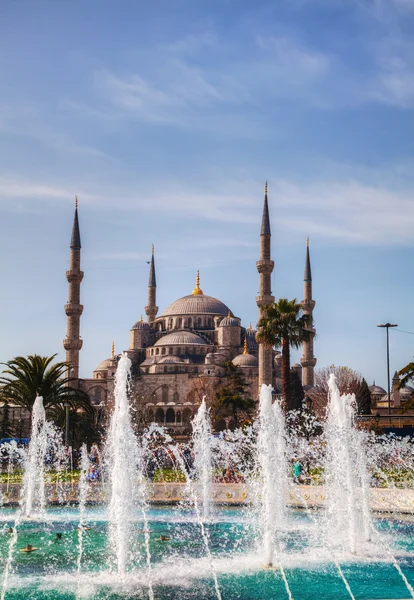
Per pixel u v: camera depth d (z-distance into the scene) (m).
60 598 16.25
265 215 120.06
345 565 19.39
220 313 163.12
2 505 30.42
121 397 21.61
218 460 45.81
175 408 132.75
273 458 22.06
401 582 17.62
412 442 58.72
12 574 18.33
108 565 19.23
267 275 117.81
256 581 17.72
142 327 160.75
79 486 35.78
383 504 29.08
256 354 155.38
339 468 23.80
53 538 23.05
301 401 82.00
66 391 60.41
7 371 55.91
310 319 60.12
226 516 27.61
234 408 105.38
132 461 21.30
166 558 20.17
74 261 130.25
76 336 128.12
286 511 26.48
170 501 30.45
